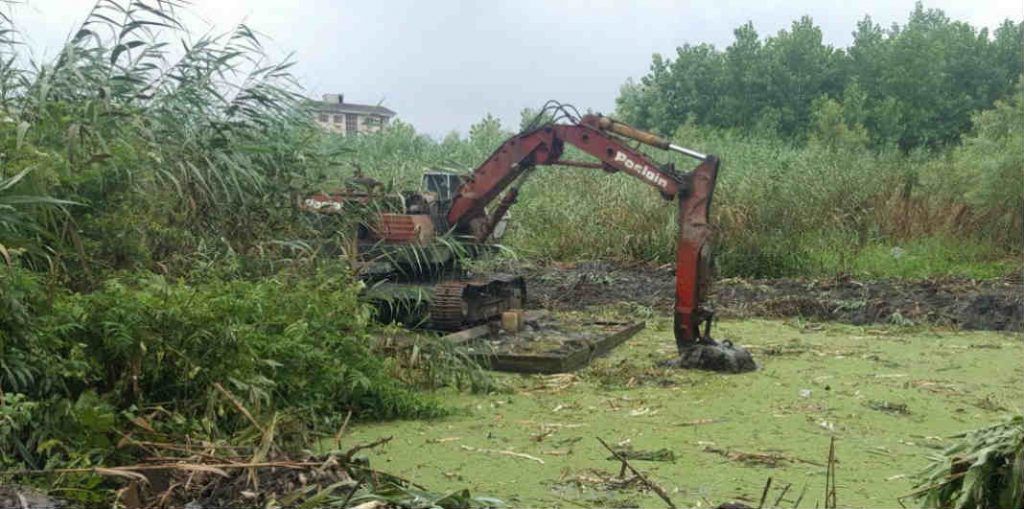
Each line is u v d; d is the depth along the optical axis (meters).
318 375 8.20
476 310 11.97
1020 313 14.77
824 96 51.56
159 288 7.48
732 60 55.75
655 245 19.56
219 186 9.89
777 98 54.88
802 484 6.97
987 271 18.81
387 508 4.89
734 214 19.44
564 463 7.44
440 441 7.97
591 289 16.97
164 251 9.17
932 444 8.09
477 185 12.56
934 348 12.70
